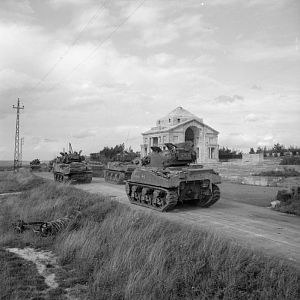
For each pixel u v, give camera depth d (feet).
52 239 40.93
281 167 130.21
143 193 64.54
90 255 32.24
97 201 60.59
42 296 25.21
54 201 62.69
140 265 28.32
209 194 61.77
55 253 35.99
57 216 52.03
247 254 29.43
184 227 39.73
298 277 25.79
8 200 72.08
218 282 25.59
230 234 40.83
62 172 116.37
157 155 67.62
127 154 122.31
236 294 23.95
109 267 28.73
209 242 31.68
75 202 60.59
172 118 247.50
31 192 79.92
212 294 24.58
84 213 51.13
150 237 34.71
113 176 119.34
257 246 35.50
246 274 26.35
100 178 146.41
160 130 234.38
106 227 40.42
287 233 41.83
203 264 27.94
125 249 31.73
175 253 30.14
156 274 26.50
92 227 42.06
